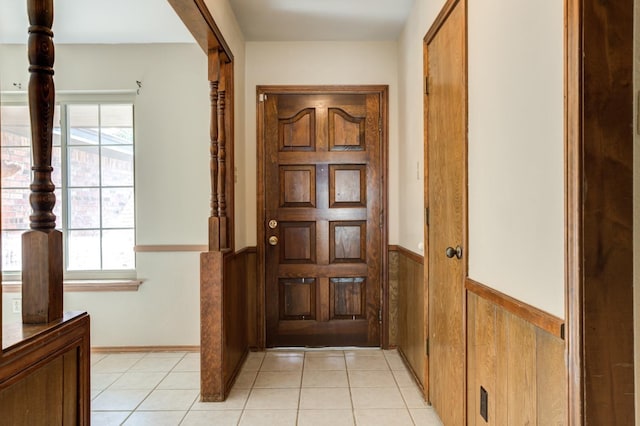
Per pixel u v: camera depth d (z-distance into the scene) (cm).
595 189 94
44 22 103
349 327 335
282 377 274
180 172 323
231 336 263
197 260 322
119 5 258
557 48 106
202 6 204
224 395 240
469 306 173
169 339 323
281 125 333
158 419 218
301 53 331
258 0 265
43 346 94
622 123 94
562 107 104
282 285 334
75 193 328
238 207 299
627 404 95
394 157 331
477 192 164
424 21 244
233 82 280
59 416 102
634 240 95
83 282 318
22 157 320
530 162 121
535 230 118
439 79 215
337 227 335
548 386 112
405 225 302
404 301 303
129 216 329
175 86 322
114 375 278
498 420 145
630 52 94
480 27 160
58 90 320
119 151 328
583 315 95
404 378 271
